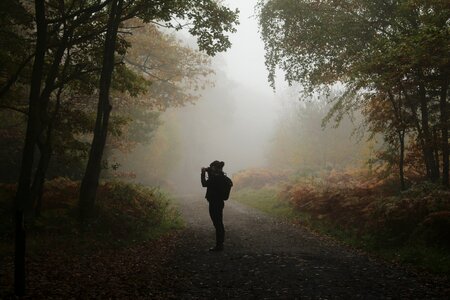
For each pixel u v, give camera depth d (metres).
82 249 8.49
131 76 12.64
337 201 12.90
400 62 10.71
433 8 11.09
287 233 11.60
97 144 10.81
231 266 7.52
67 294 5.46
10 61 10.76
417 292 5.57
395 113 13.19
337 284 6.15
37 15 8.03
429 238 8.05
